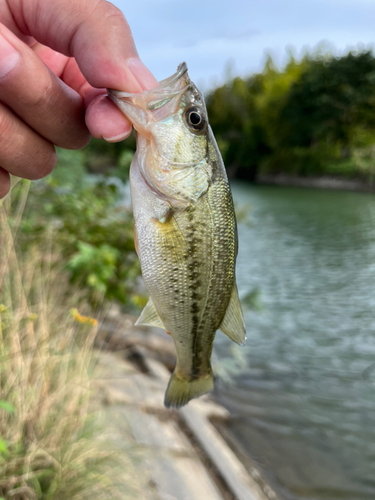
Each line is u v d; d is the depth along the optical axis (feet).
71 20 0.36
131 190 0.48
